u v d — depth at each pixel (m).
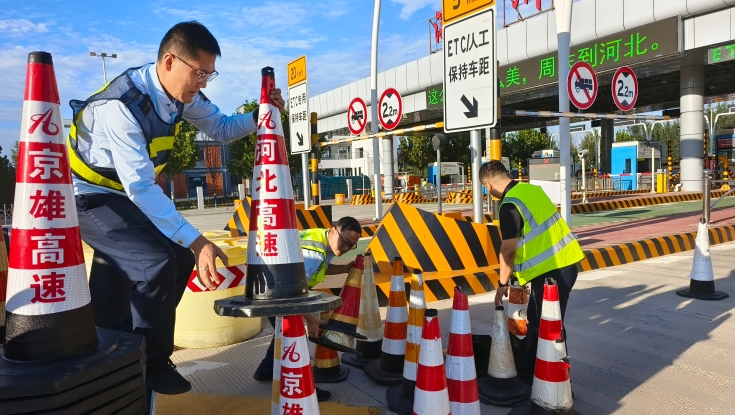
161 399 3.13
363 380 3.50
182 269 2.74
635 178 27.86
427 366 2.41
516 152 49.03
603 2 16.55
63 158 1.80
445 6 6.14
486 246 6.30
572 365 3.64
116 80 2.49
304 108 10.10
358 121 10.78
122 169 2.31
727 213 13.52
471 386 2.57
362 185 39.69
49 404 1.56
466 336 2.58
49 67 1.77
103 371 1.72
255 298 2.12
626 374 3.46
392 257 6.25
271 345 3.44
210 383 3.44
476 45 5.77
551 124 32.59
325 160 55.25
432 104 21.83
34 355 1.70
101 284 2.77
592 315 4.84
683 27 15.22
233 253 4.19
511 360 3.09
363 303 3.85
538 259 3.14
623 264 7.51
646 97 27.88
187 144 32.16
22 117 1.76
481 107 5.79
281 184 2.16
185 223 2.29
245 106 28.97
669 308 5.01
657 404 3.01
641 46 15.77
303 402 2.16
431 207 19.69
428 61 22.08
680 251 8.58
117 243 2.45
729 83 23.47
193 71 2.48
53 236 1.75
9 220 21.00
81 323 1.80
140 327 2.44
